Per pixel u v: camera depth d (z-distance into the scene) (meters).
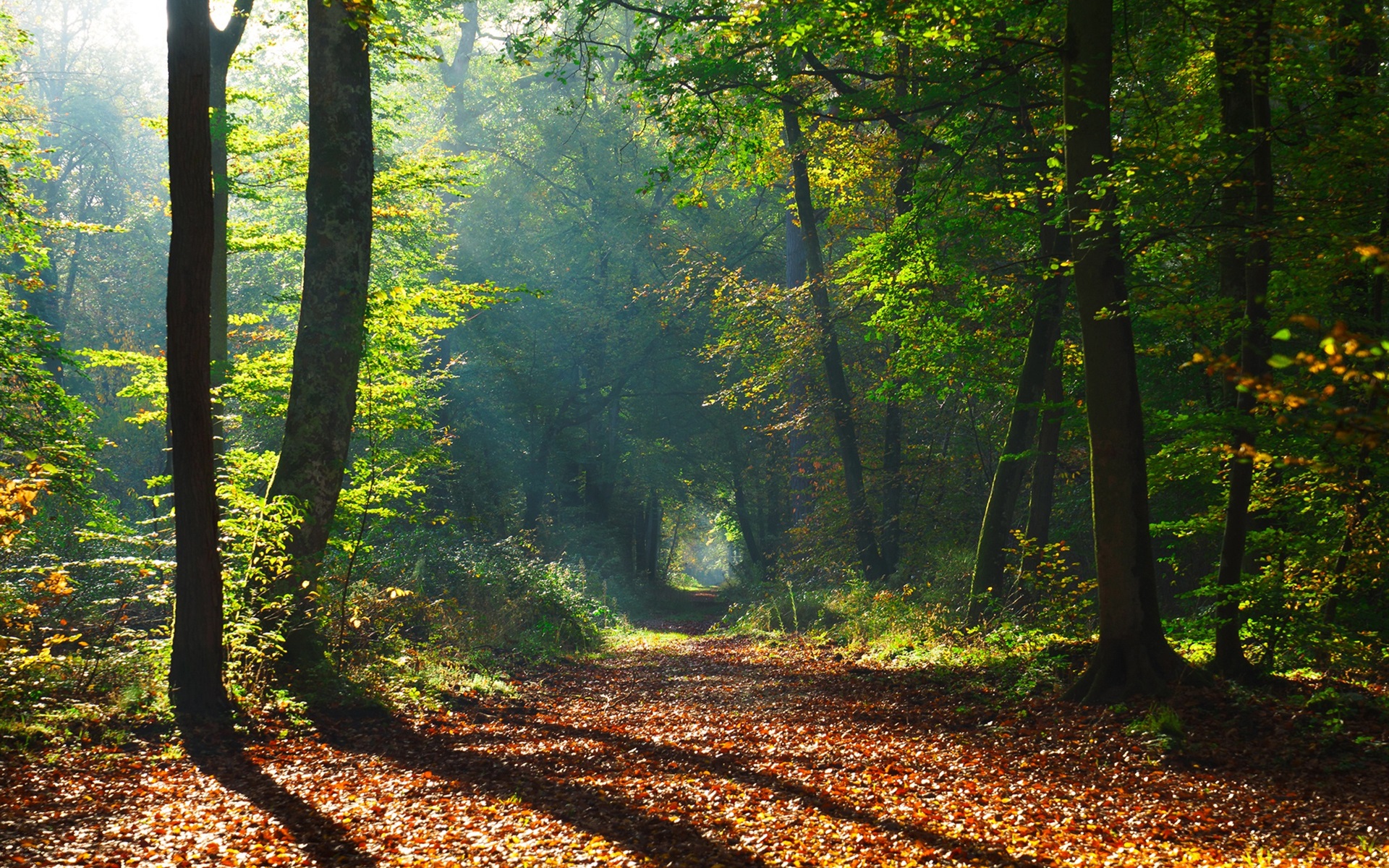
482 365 34.84
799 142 22.56
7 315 13.89
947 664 13.66
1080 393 18.31
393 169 17.72
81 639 9.88
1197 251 11.06
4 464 12.02
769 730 10.56
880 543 24.58
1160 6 12.37
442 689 12.29
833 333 23.94
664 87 17.25
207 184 9.25
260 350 29.12
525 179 36.91
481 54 36.50
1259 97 10.45
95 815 6.34
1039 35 13.28
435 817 6.85
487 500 33.59
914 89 16.98
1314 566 11.37
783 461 37.00
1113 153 11.91
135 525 18.92
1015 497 16.80
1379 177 10.48
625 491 45.66
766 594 27.31
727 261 35.44
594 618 24.09
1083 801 7.41
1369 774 7.57
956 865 5.95
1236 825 6.69
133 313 41.41
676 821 6.86
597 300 37.78
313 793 7.30
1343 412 3.30
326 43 11.88
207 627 9.48
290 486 11.72
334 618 12.13
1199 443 12.05
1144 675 10.16
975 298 17.42
